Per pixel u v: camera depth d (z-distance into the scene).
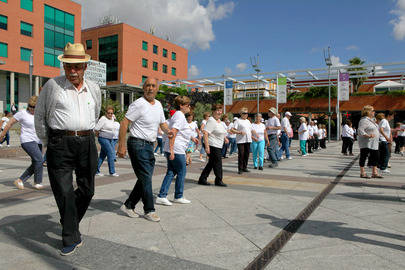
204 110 32.91
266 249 2.85
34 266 2.44
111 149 6.94
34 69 34.56
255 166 8.72
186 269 2.43
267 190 5.63
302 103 36.53
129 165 9.23
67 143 2.80
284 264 2.53
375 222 3.68
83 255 2.69
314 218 3.84
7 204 4.40
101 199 4.72
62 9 37.56
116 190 5.42
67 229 2.71
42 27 35.28
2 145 15.75
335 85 34.50
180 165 4.54
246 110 7.64
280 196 5.12
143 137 3.68
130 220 3.71
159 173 7.66
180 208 4.31
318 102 35.69
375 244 2.98
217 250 2.82
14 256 2.63
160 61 55.31
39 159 5.52
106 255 2.69
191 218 3.83
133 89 26.55
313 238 3.14
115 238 3.11
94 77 23.72
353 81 36.72
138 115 3.66
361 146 7.18
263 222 3.67
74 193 2.91
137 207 4.37
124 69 48.06
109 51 49.19
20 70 33.41
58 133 2.80
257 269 2.44
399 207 4.41
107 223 3.59
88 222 3.61
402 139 14.45
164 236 3.18
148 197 3.69
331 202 4.71
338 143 27.92
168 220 3.74
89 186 3.02
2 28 31.91
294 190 5.64
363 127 7.10
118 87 25.34
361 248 2.88
